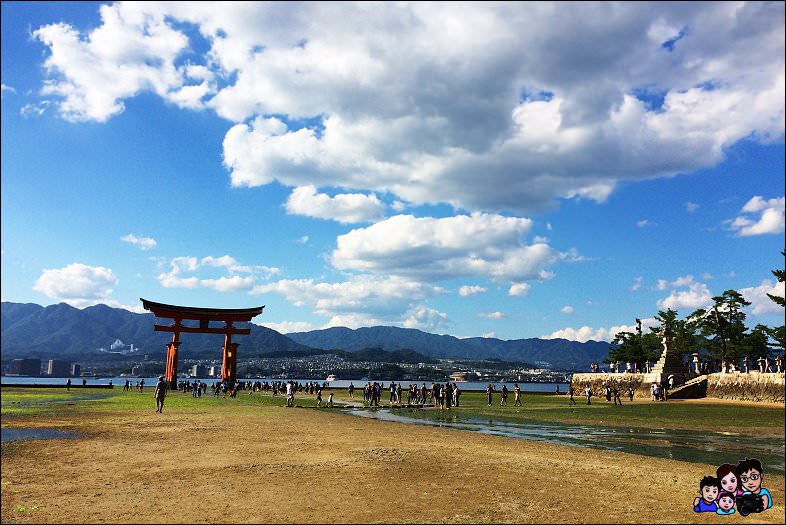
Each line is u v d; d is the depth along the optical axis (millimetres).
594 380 85812
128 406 44188
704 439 26344
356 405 53719
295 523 10438
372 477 14992
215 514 11055
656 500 12586
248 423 30688
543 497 12812
